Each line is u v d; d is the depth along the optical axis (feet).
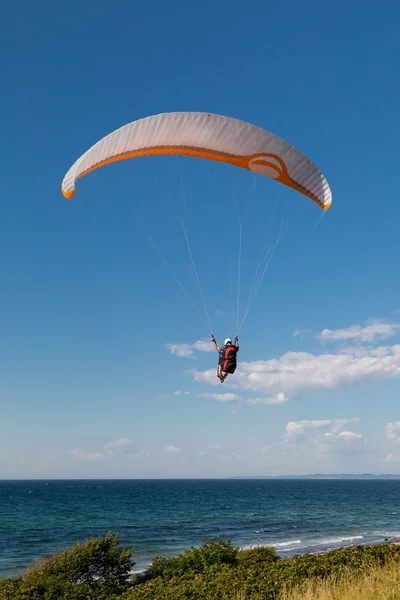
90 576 50.75
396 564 39.60
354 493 525.34
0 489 614.75
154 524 185.06
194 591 38.70
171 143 43.27
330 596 31.91
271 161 45.27
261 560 57.62
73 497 401.29
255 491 570.87
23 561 110.52
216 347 43.78
